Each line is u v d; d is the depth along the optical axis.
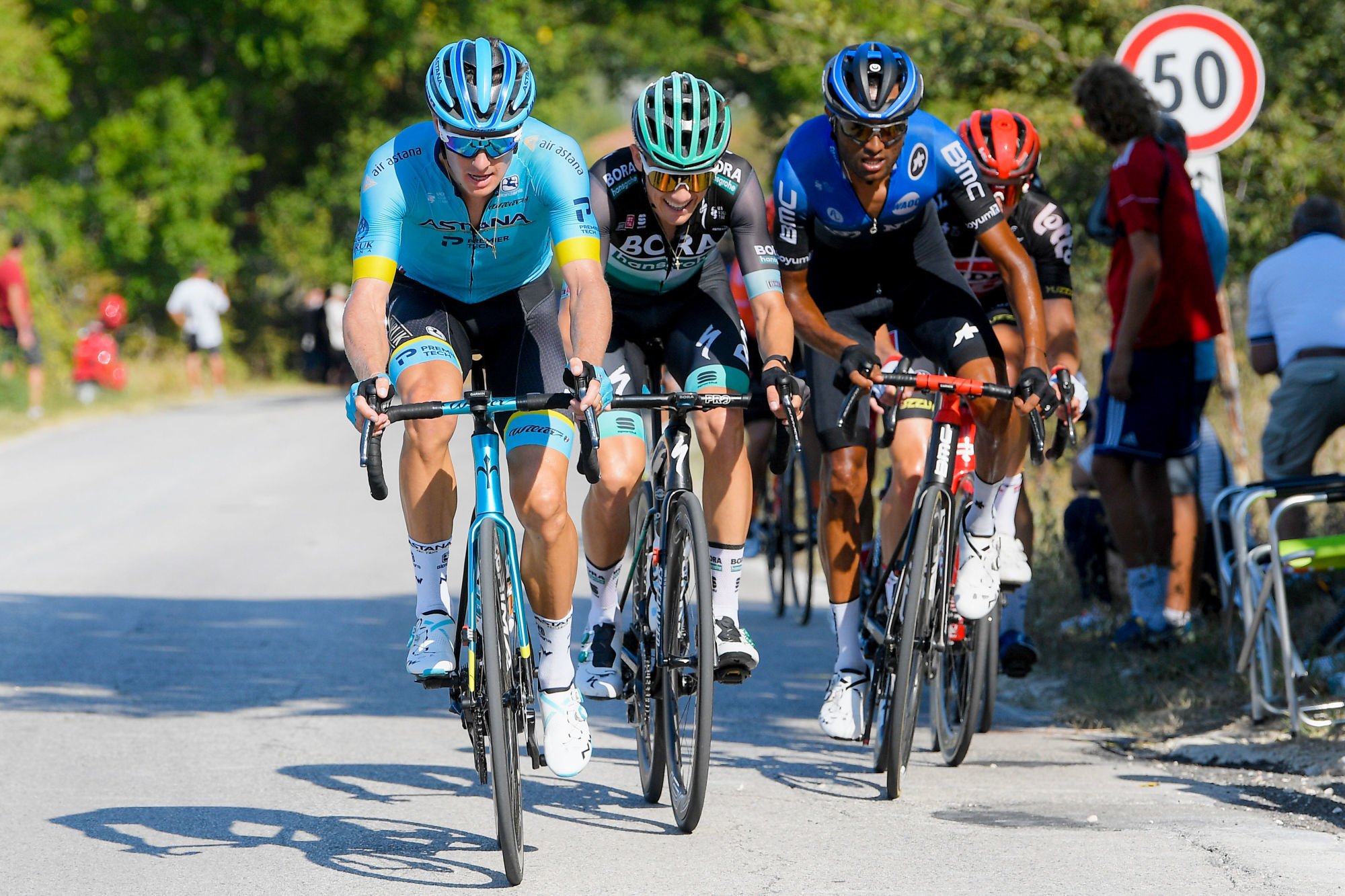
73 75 78.94
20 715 15.12
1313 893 9.60
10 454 41.97
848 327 13.70
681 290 12.76
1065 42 25.31
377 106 86.06
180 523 29.73
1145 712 14.88
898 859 10.50
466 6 81.50
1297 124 24.31
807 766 13.43
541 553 10.88
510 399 9.84
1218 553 15.38
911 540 12.61
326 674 17.22
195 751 13.75
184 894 9.82
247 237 85.75
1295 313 17.62
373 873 10.23
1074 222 25.52
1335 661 14.87
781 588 21.88
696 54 83.75
